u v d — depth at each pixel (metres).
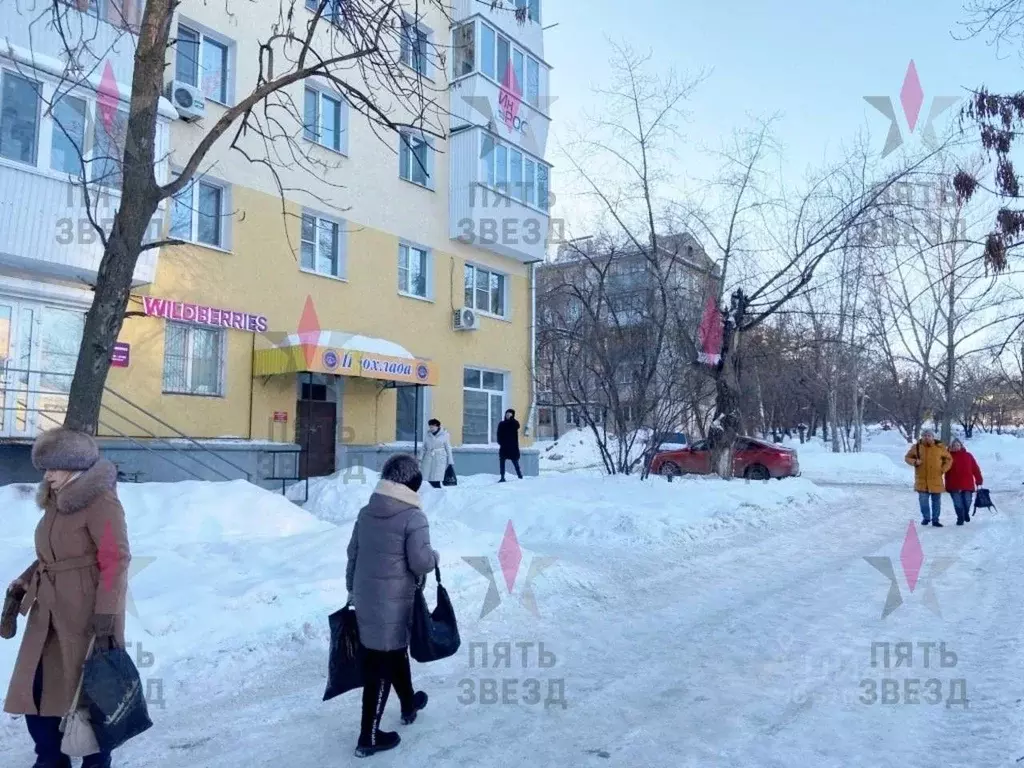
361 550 4.32
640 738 4.43
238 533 9.55
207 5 14.85
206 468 14.22
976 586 8.44
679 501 13.73
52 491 3.71
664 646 6.29
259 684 5.31
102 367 7.25
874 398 45.22
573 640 6.46
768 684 5.36
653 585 8.52
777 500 15.09
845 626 6.87
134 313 7.52
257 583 6.93
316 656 5.94
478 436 21.03
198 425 14.31
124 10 12.20
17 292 11.92
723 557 10.19
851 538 11.95
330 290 16.81
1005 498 18.11
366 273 17.64
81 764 3.88
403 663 4.59
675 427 19.52
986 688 5.21
